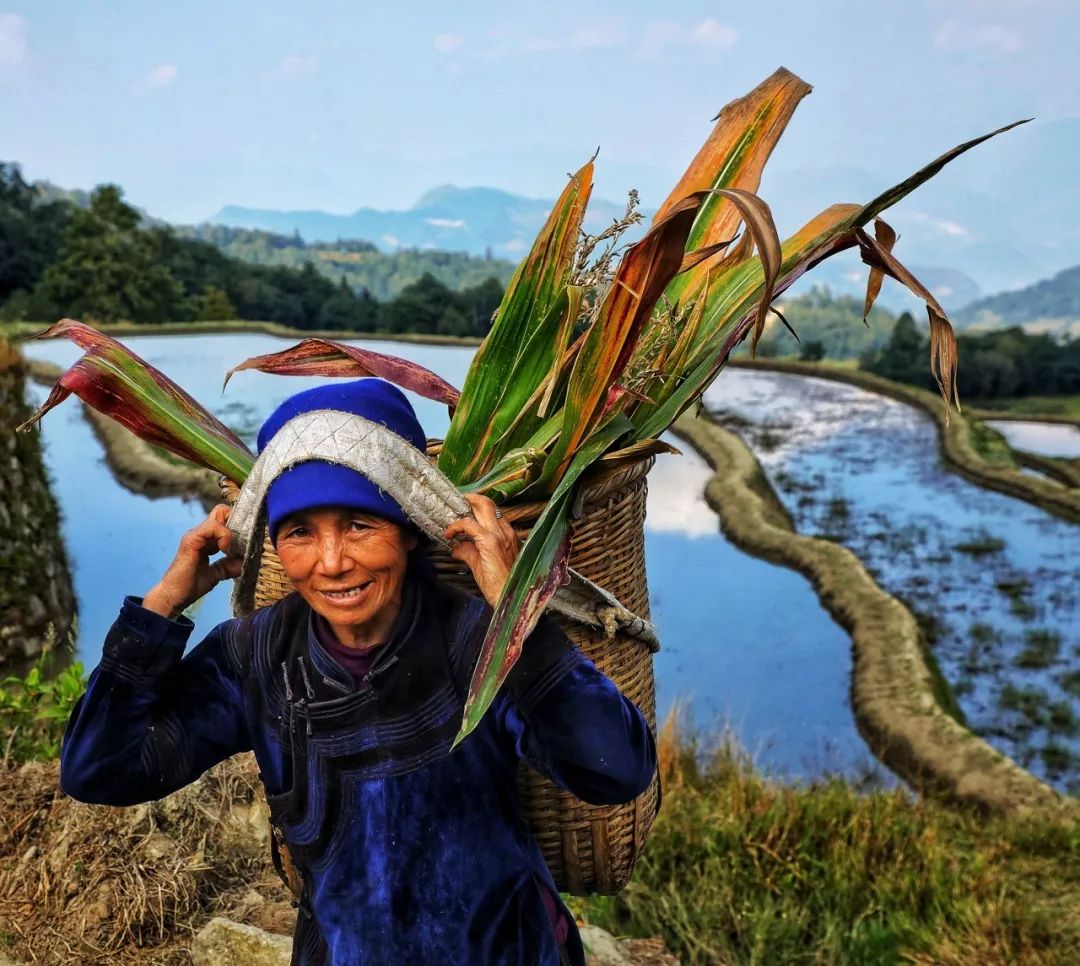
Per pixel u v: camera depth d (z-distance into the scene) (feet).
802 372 112.47
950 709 36.63
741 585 49.37
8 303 184.65
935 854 19.10
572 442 5.73
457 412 6.35
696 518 60.64
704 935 15.35
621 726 5.22
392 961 5.28
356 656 5.32
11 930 9.23
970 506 64.95
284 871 6.42
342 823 5.33
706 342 6.36
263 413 73.51
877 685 37.27
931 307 5.78
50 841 9.91
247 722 5.55
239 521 5.38
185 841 10.00
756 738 34.06
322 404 5.13
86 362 6.20
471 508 5.28
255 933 8.97
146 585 41.55
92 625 36.88
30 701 13.66
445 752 5.32
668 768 22.27
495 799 5.45
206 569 5.63
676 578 50.47
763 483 67.62
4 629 32.55
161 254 215.92
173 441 6.29
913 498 66.54
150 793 5.58
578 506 5.65
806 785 29.96
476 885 5.34
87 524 50.24
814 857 18.39
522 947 5.42
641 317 5.34
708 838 18.01
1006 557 54.95
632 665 6.31
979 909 16.97
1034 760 33.83
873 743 33.81
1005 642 43.52
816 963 15.53
